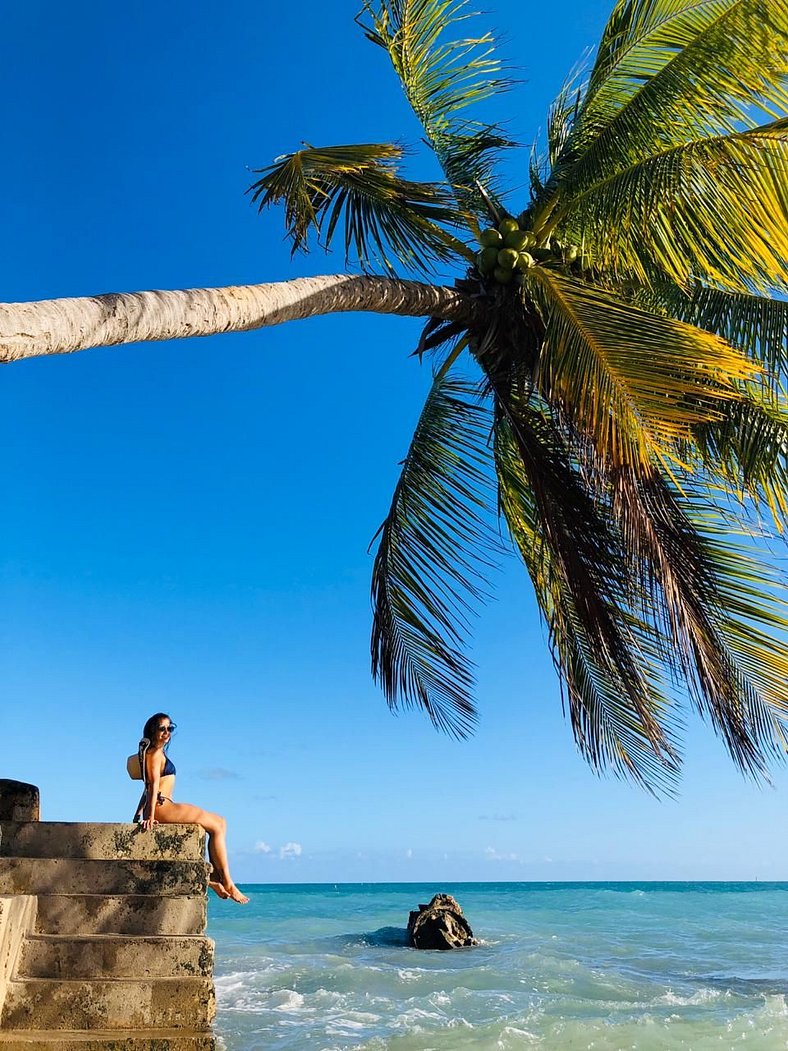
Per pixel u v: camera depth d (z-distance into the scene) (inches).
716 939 856.9
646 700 339.6
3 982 218.8
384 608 403.2
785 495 331.6
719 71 283.1
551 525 331.6
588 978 550.6
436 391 405.1
